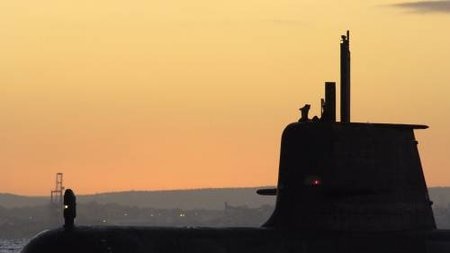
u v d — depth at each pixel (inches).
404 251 5782.5
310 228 5708.7
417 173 6013.8
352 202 5767.7
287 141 5856.3
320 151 5757.9
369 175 5802.2
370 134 5861.2
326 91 5880.9
